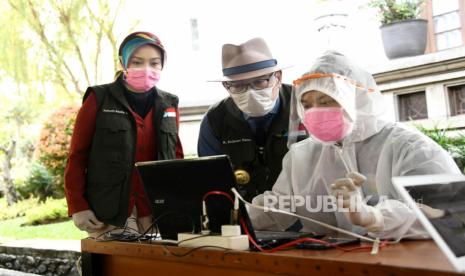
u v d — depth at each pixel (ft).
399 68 15.56
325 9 18.79
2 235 20.49
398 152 6.48
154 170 6.32
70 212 9.37
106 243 6.77
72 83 29.19
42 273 16.39
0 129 35.09
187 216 6.17
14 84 32.09
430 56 14.94
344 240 5.71
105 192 9.29
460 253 4.29
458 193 5.03
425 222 4.43
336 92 6.25
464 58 14.26
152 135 9.96
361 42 18.56
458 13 16.66
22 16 27.96
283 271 4.76
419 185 4.88
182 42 25.81
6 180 29.22
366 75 6.81
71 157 9.47
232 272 5.25
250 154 8.91
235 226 5.48
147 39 9.71
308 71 6.64
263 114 8.70
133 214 9.75
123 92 9.87
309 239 5.50
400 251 4.90
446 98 14.92
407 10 16.61
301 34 21.02
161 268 6.08
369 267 4.20
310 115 6.47
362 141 6.84
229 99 9.52
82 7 27.32
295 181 7.35
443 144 13.30
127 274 6.60
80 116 9.54
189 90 25.43
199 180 5.89
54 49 28.17
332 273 4.42
